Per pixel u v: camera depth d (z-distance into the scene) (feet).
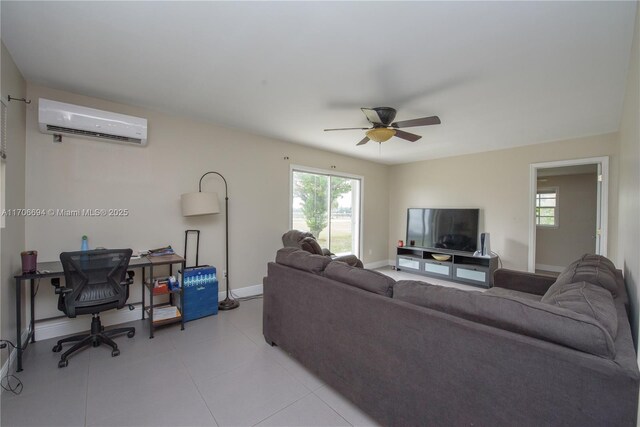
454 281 16.07
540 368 3.26
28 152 8.04
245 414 5.39
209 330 9.21
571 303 3.88
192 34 5.87
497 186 15.62
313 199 16.28
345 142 14.44
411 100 9.00
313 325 6.44
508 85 7.90
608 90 8.06
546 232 20.57
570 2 4.77
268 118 10.96
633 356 3.04
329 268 6.41
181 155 10.94
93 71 7.45
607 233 12.28
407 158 18.38
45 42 6.18
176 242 10.87
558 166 13.73
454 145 14.78
